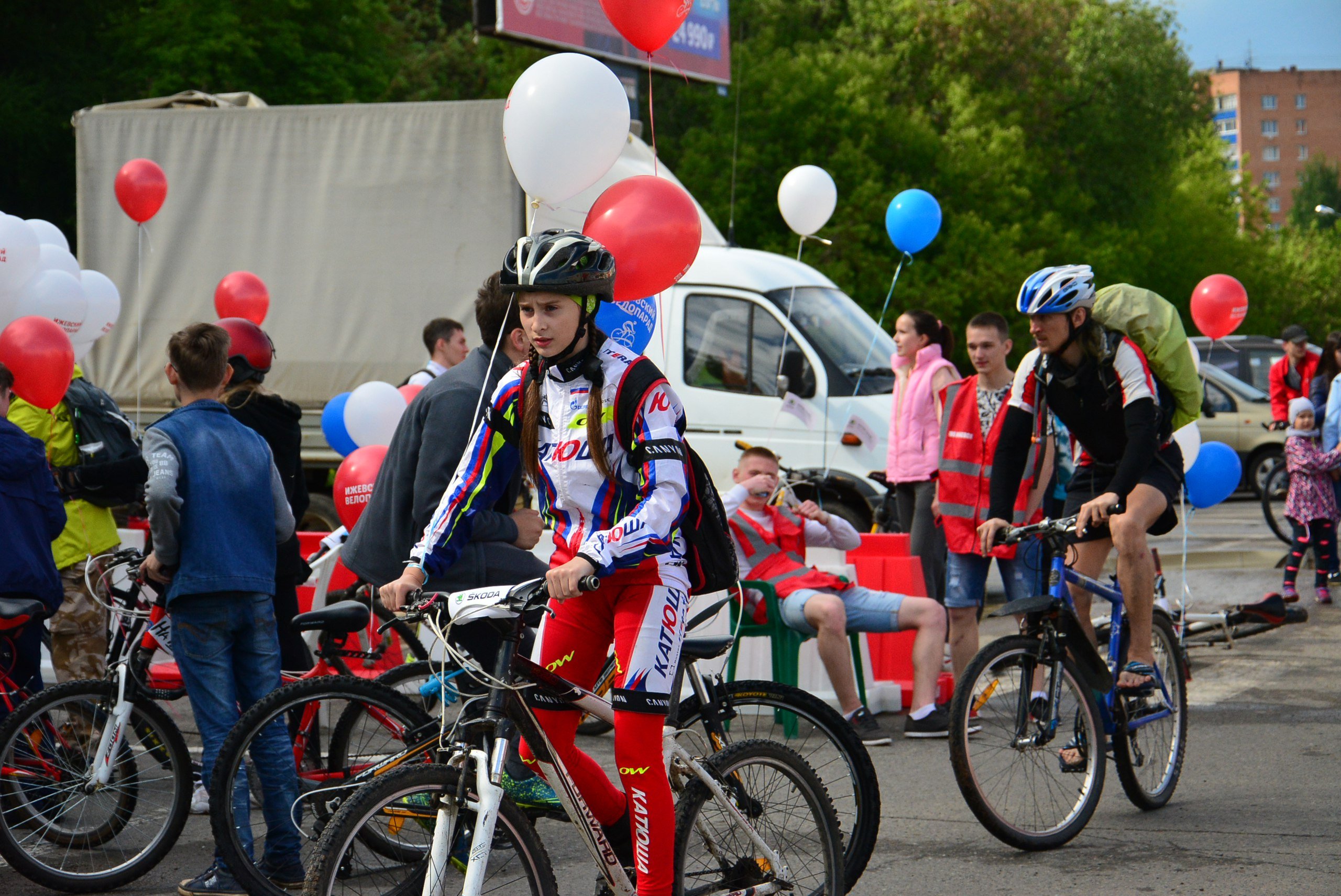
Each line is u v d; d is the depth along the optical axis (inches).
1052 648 222.1
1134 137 1598.2
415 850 148.2
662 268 205.2
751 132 1198.3
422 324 460.1
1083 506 223.9
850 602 298.7
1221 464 334.3
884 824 233.8
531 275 143.9
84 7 1006.4
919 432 373.4
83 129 485.7
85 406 270.1
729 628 302.2
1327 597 460.1
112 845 211.3
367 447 291.1
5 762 204.7
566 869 208.7
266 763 190.5
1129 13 1622.8
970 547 301.6
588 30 772.6
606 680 164.7
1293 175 7249.0
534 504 293.4
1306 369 600.7
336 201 467.5
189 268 480.4
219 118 476.7
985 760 215.6
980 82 1480.1
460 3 1704.0
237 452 207.3
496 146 452.1
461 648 174.9
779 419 475.2
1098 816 236.8
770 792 171.5
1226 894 192.1
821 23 1563.7
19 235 281.0
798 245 1175.6
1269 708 314.8
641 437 145.6
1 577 225.8
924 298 1193.4
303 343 470.9
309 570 256.5
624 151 471.5
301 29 1043.3
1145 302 235.1
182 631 201.2
